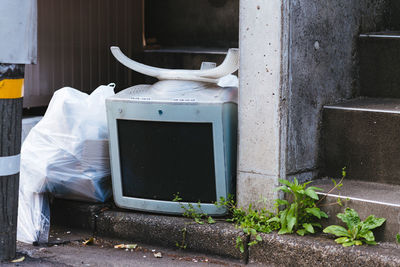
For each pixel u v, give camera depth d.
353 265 3.01
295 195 3.30
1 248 3.29
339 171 3.69
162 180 3.67
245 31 3.44
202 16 5.81
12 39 3.10
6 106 3.19
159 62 5.55
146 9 6.03
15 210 3.32
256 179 3.50
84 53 5.24
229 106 3.53
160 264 3.34
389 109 3.53
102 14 5.39
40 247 3.64
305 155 3.59
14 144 3.25
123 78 5.68
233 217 3.57
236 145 3.67
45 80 4.91
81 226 3.92
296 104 3.47
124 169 3.76
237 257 3.37
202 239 3.47
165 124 3.57
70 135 3.83
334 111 3.66
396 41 3.94
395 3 4.58
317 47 3.62
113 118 3.68
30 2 3.15
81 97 4.00
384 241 3.15
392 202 3.15
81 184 3.87
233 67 3.50
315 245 3.13
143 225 3.65
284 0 3.30
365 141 3.57
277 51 3.33
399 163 3.46
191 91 3.61
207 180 3.59
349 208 3.25
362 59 4.08
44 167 3.79
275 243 3.25
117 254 3.53
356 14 4.04
